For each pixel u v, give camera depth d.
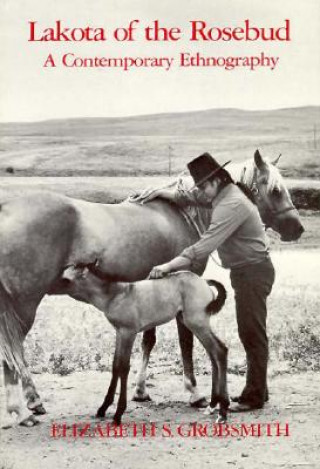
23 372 5.36
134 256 5.67
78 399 6.09
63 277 5.00
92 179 31.34
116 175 32.84
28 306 5.27
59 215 5.31
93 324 10.95
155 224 5.84
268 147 32.00
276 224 6.41
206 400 5.83
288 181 29.66
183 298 5.27
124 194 28.36
